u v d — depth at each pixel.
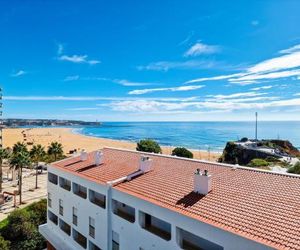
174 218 20.41
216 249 19.95
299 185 21.19
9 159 72.50
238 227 17.12
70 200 33.88
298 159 95.25
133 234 24.42
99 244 28.62
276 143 132.12
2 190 75.44
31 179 89.19
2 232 40.88
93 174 31.23
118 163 33.38
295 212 17.77
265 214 18.00
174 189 23.77
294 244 14.88
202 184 22.22
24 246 39.22
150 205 22.42
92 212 29.67
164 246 21.50
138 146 87.38
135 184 26.27
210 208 19.80
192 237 21.33
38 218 44.00
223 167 27.28
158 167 29.70
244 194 21.03
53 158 106.69
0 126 98.69
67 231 35.56
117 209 27.19
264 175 23.94
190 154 86.88
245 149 106.50
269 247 15.05
